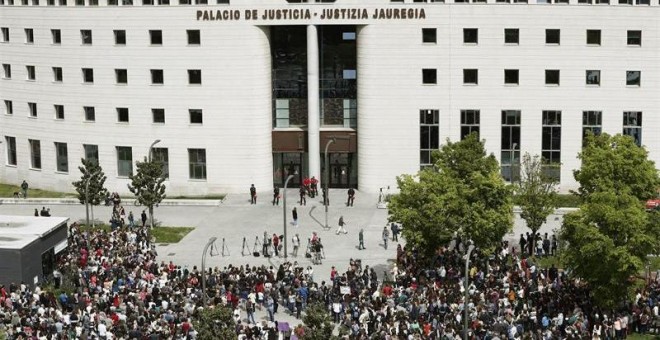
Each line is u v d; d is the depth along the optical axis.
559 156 102.94
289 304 69.75
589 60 100.94
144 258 77.06
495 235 72.69
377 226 93.81
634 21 100.12
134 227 90.19
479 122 102.75
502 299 65.75
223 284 70.94
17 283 74.25
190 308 64.44
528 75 101.44
